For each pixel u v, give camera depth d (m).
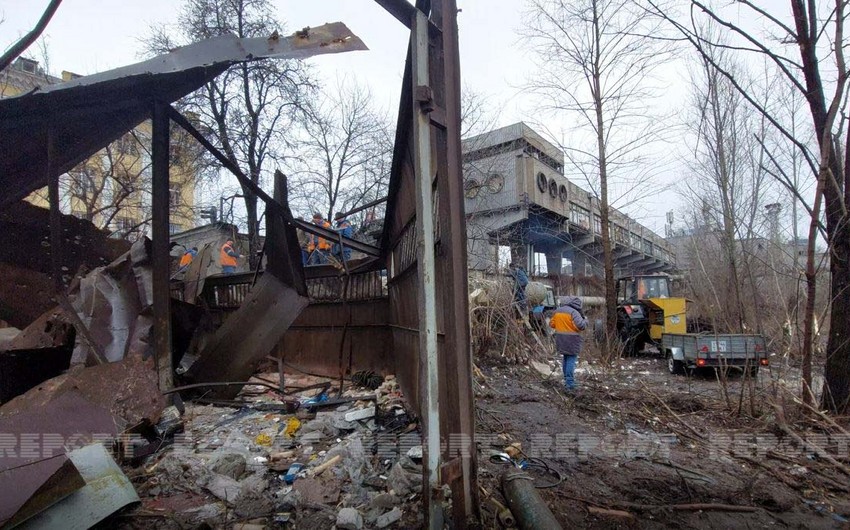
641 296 13.41
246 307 6.09
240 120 15.30
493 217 18.08
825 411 5.17
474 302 9.80
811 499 3.43
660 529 2.96
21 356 4.70
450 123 2.81
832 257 5.35
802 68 5.23
